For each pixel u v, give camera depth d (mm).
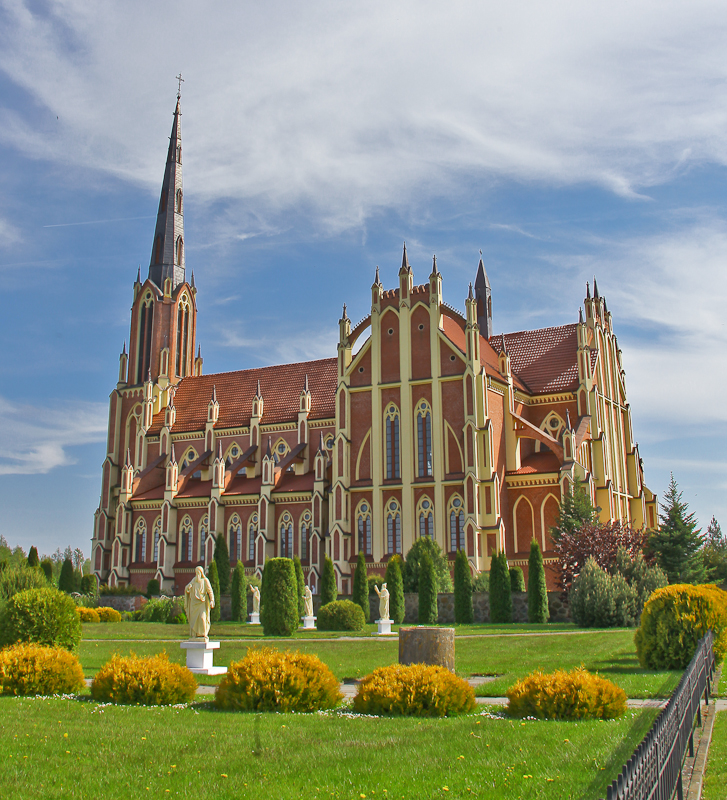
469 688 23203
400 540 81375
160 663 25422
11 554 124812
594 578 50406
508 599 59938
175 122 125688
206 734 19062
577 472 77188
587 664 33250
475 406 79000
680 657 30781
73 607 35906
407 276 85812
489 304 108812
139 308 116938
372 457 83938
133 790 14406
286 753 17016
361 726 20125
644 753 10555
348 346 88062
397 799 13664
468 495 77250
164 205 121938
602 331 94875
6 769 15852
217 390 110875
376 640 47219
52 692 27359
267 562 53625
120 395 114062
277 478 92312
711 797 14398
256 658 24109
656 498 97438
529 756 16234
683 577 74562
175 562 95250
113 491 109938
